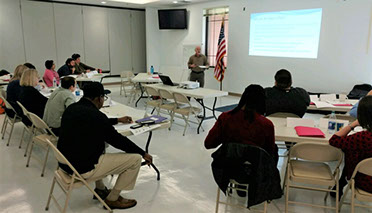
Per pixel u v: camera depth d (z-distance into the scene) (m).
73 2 8.46
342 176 2.55
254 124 2.03
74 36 8.73
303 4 6.19
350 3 5.56
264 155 1.94
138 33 10.19
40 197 2.67
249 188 2.02
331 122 2.58
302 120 2.74
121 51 9.88
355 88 5.55
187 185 2.93
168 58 9.69
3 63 7.65
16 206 2.52
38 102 3.55
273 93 2.99
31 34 7.95
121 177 2.40
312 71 6.30
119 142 2.25
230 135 2.08
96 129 2.14
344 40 5.76
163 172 3.21
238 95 7.84
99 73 6.72
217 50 7.64
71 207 2.51
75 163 2.15
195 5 8.52
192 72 7.17
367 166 1.94
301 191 2.80
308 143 2.16
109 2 8.52
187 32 8.92
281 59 6.76
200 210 2.49
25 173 3.16
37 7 7.93
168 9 8.88
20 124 5.04
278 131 2.59
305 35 6.27
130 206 2.51
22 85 3.54
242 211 2.47
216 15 8.09
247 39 7.35
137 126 2.70
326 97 3.98
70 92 3.19
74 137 2.14
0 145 4.00
